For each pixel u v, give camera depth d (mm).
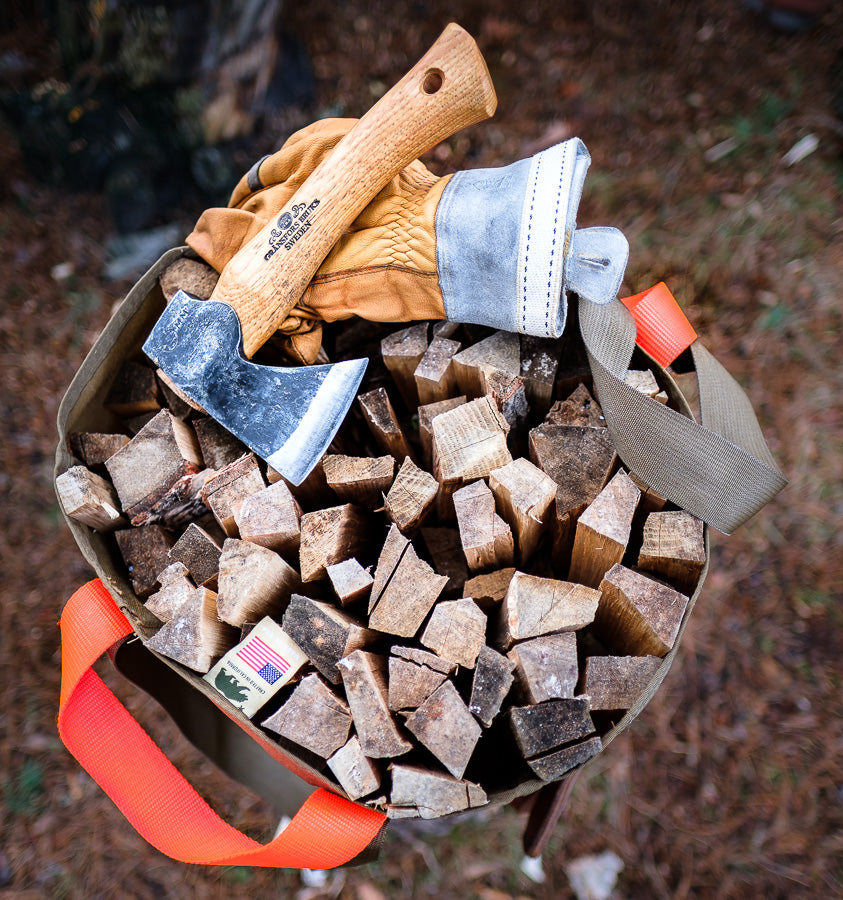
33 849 1701
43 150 2070
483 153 2219
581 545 955
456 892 1660
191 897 1665
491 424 977
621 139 2213
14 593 1889
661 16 2357
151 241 2094
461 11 2369
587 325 972
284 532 955
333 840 881
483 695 865
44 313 2098
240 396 951
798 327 1989
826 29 2322
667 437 907
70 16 1829
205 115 1918
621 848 1663
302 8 2314
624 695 907
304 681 897
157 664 1030
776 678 1758
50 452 1988
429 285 990
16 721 1788
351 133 916
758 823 1662
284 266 948
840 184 2141
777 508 1870
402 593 919
